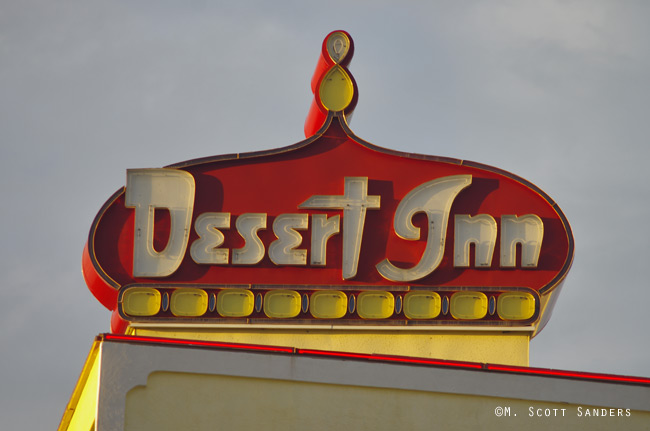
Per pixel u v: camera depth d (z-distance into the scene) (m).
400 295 23.16
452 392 17.81
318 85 25.06
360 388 17.72
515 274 23.38
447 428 17.64
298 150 24.50
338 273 23.59
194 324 23.00
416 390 17.77
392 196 24.09
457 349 22.89
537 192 23.88
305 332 23.11
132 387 17.20
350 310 23.05
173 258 23.55
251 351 17.64
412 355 22.86
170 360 17.39
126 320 23.00
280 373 17.59
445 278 23.39
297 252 23.62
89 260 23.47
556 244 23.55
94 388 18.42
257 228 23.81
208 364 17.45
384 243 23.75
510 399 17.89
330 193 24.17
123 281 23.47
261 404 17.44
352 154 24.47
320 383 17.66
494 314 22.94
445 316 22.97
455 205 23.94
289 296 23.20
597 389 18.02
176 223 23.78
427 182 23.95
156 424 17.11
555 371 18.08
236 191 24.16
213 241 23.70
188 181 24.08
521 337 22.92
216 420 17.25
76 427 21.02
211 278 23.52
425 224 23.81
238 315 23.06
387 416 17.61
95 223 23.75
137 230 23.67
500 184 24.08
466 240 23.59
